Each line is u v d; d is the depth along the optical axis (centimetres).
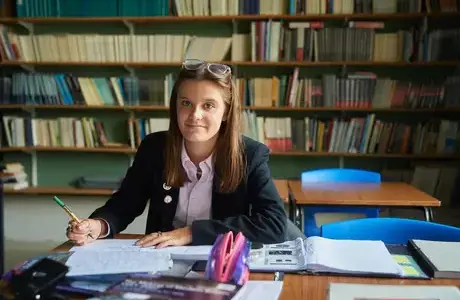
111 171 419
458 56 350
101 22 400
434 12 349
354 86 361
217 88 120
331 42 360
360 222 138
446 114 379
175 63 374
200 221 119
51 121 392
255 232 118
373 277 95
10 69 406
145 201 144
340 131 366
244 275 88
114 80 381
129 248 110
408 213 298
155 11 375
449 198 353
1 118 397
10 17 392
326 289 88
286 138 373
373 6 356
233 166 132
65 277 88
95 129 393
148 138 146
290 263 101
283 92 370
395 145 365
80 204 384
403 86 358
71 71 406
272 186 135
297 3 361
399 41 357
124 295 78
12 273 84
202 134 120
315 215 258
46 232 331
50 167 422
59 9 381
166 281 85
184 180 135
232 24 393
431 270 95
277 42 363
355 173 276
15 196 406
